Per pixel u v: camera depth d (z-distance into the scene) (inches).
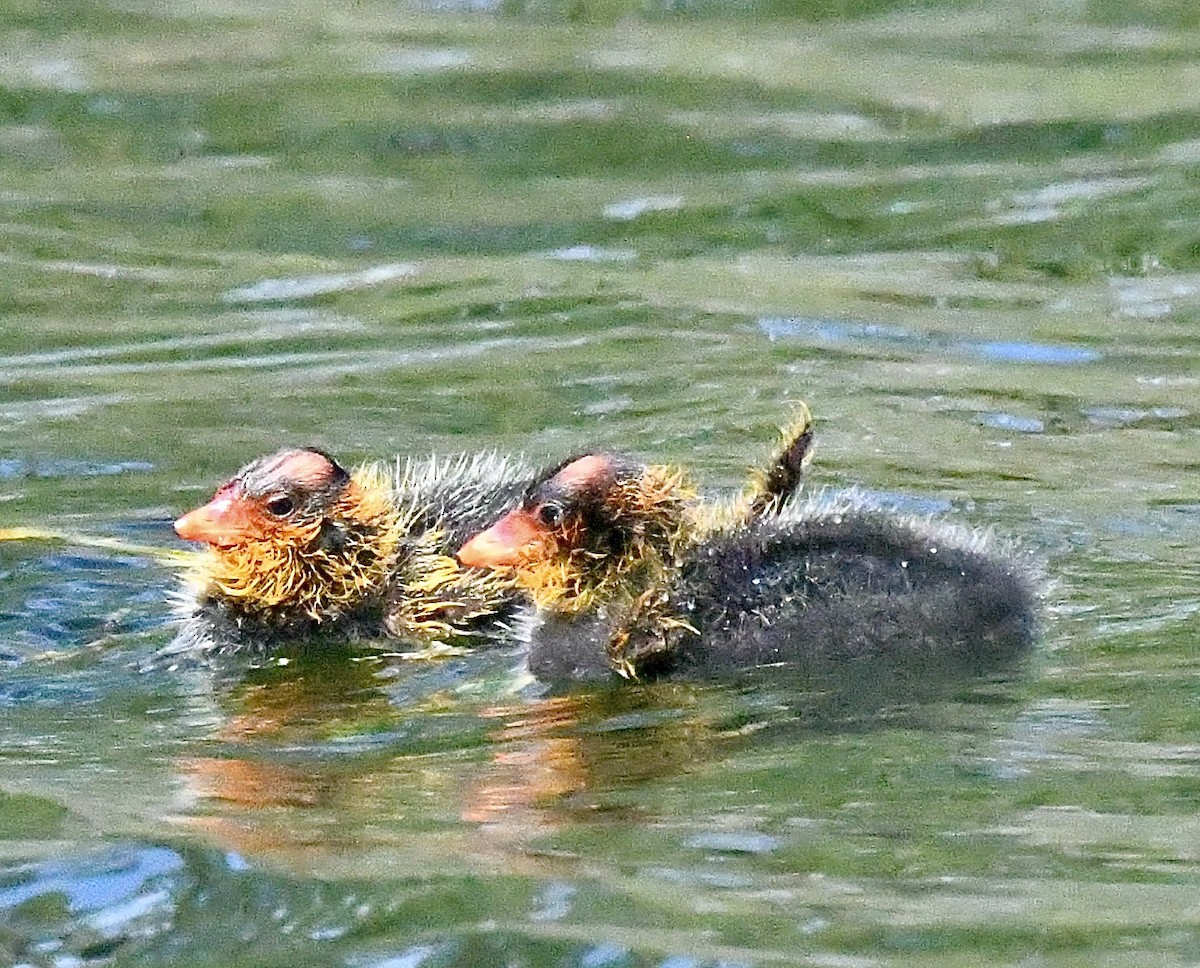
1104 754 420.5
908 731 436.8
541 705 469.4
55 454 636.7
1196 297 767.1
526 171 899.4
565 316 759.7
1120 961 332.5
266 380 703.7
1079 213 841.5
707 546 510.0
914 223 840.9
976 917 347.3
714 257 817.5
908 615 489.4
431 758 436.1
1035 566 523.8
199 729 462.0
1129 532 564.1
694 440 646.5
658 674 483.5
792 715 450.6
